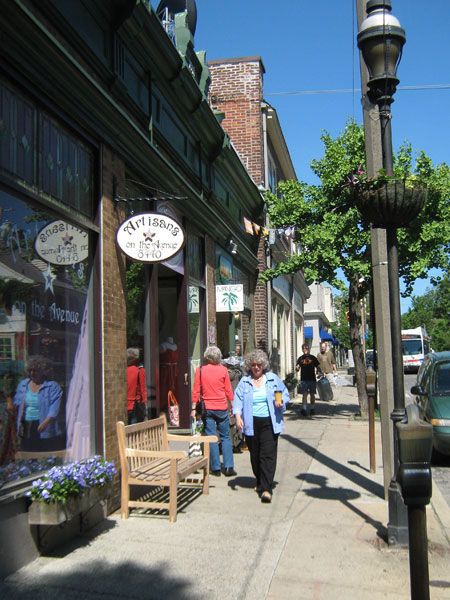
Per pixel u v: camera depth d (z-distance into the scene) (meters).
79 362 6.17
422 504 3.44
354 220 13.18
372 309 14.82
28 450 5.22
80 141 6.33
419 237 12.73
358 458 9.38
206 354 8.41
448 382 10.36
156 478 6.18
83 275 6.32
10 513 4.65
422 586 3.41
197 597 4.30
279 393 7.08
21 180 5.23
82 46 6.16
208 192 11.45
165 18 10.54
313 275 13.53
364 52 5.42
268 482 6.86
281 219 14.27
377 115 6.64
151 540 5.49
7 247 5.11
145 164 7.86
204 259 11.41
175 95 9.21
